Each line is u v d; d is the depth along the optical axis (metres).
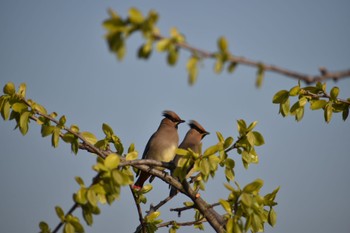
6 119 9.00
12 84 9.04
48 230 6.77
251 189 7.45
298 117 8.94
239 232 7.40
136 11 4.44
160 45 4.44
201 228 9.95
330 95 8.95
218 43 4.45
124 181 6.77
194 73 4.46
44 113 9.11
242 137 8.67
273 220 8.20
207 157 7.88
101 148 9.41
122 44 4.43
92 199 6.64
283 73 4.38
